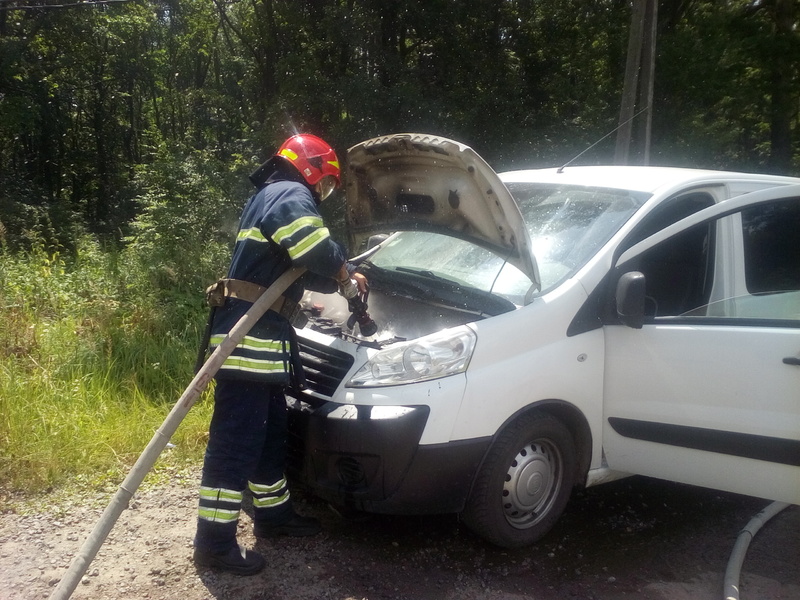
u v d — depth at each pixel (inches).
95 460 162.9
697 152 617.9
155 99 1101.1
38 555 128.8
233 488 124.3
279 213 120.3
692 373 134.9
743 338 131.8
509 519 134.9
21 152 895.7
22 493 150.2
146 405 191.0
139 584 121.3
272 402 131.6
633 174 163.8
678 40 603.8
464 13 530.6
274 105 514.0
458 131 506.9
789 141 773.9
